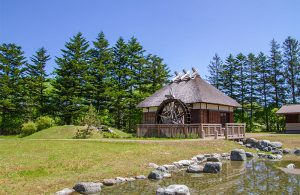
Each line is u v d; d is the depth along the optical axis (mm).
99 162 15195
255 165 17578
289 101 62500
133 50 56594
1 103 47844
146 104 37062
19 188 10328
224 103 34312
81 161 14961
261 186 11930
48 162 14266
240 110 64062
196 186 11953
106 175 12992
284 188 11570
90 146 19812
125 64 57125
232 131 28094
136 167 14867
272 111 57750
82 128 36812
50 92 53844
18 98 50438
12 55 52156
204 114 32562
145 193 10805
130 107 54250
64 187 11023
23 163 13789
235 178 13609
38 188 10523
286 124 45062
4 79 48938
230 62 64375
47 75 53344
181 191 10281
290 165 17219
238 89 63719
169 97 31328
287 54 62969
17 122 51344
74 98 49438
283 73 62406
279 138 30297
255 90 63438
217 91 36875
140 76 55156
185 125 28250
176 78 38500
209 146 22875
